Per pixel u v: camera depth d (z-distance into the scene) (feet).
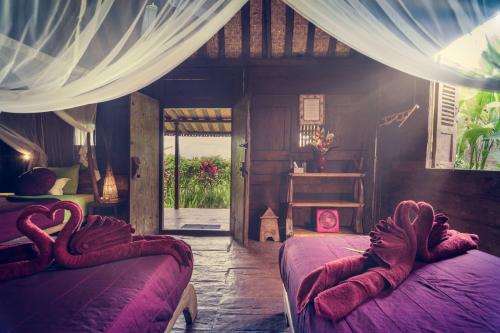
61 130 15.64
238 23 13.87
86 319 3.26
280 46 14.52
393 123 13.05
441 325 3.01
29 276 4.43
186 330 6.35
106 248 5.15
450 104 10.67
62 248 4.74
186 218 19.08
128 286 4.13
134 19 6.14
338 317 3.32
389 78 13.42
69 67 6.06
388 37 6.51
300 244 6.53
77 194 14.70
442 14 6.31
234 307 7.41
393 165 13.00
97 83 6.84
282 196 15.06
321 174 13.21
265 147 15.06
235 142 14.73
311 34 14.10
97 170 15.48
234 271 9.93
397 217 4.80
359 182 13.62
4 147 15.49
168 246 5.63
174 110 21.25
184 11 6.31
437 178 9.95
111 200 14.30
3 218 9.24
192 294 6.53
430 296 3.67
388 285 3.89
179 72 15.19
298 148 14.98
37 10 5.45
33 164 15.11
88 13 5.74
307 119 14.76
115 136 15.69
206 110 21.36
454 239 5.43
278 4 13.42
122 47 6.77
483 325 2.99
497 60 6.68
